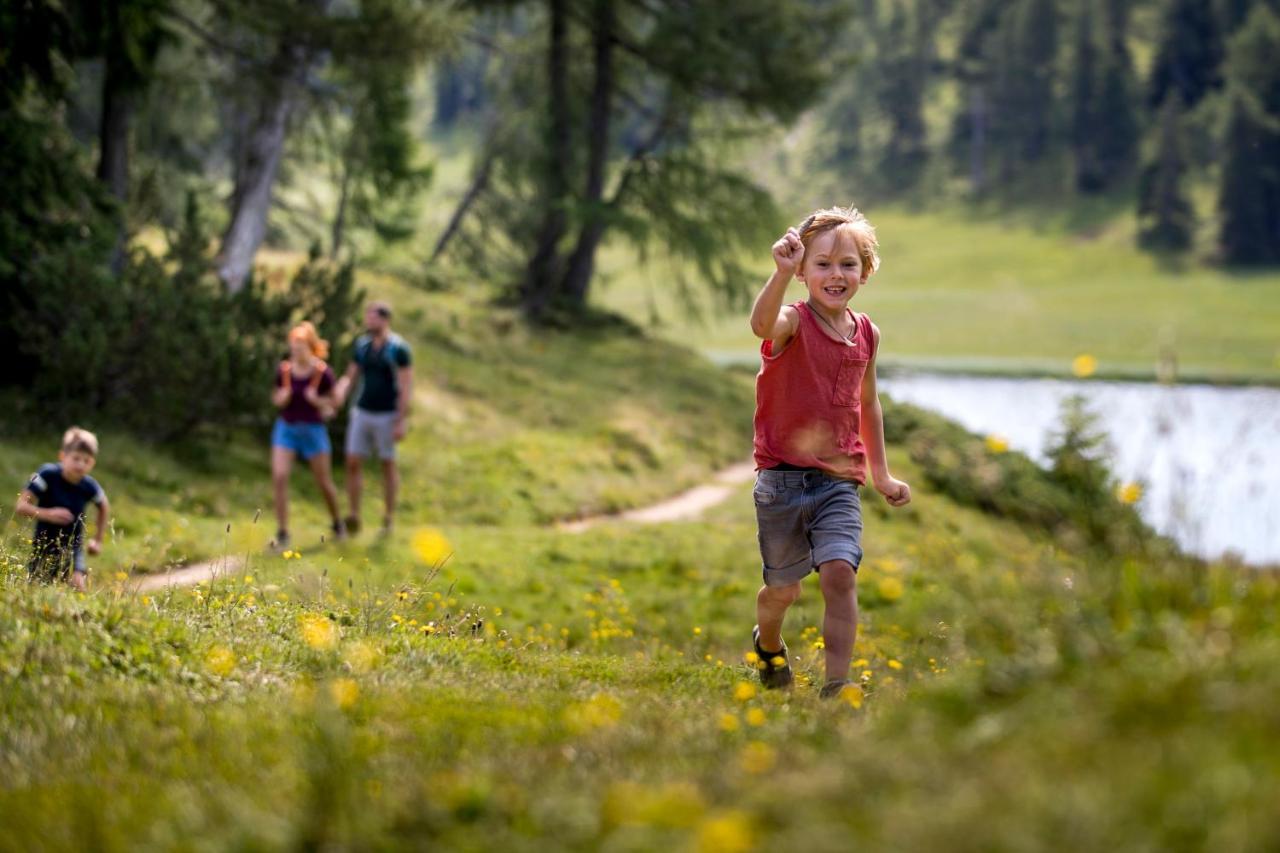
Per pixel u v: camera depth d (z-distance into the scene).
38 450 18.97
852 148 188.25
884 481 7.02
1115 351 100.25
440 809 3.29
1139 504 5.27
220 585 8.45
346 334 24.59
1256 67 163.88
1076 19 172.75
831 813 2.86
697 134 47.28
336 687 5.32
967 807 2.71
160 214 27.98
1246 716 3.01
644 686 7.09
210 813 3.58
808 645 9.19
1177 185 152.00
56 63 21.83
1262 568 4.55
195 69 26.89
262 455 22.56
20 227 21.25
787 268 6.22
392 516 17.31
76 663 5.88
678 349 46.28
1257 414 6.46
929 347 104.31
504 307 46.25
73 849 3.50
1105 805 2.62
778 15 44.03
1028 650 3.98
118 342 20.92
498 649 7.80
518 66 48.31
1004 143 182.38
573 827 3.03
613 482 26.70
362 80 26.70
